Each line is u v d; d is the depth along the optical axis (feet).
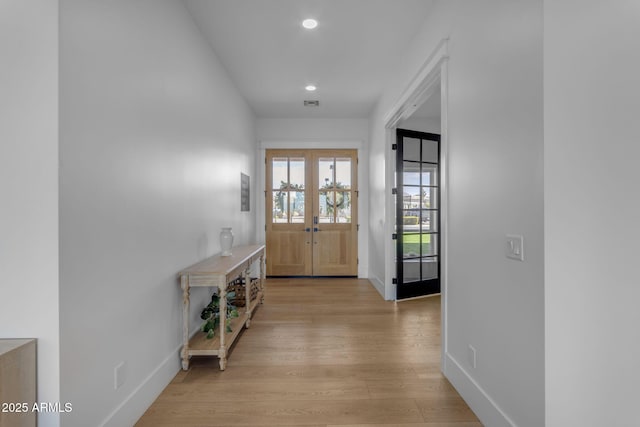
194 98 8.66
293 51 10.52
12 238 4.10
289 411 6.10
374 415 5.99
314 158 18.44
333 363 8.04
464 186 6.48
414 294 14.16
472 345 6.18
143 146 6.06
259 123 18.26
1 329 4.09
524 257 4.68
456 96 6.81
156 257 6.56
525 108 4.63
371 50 10.51
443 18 7.48
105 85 4.98
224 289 7.48
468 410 6.15
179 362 7.61
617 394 4.32
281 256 18.47
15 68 4.07
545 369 4.31
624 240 4.32
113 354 5.18
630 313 4.28
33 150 4.08
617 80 4.32
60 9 4.10
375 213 16.12
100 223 4.87
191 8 8.19
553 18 4.26
